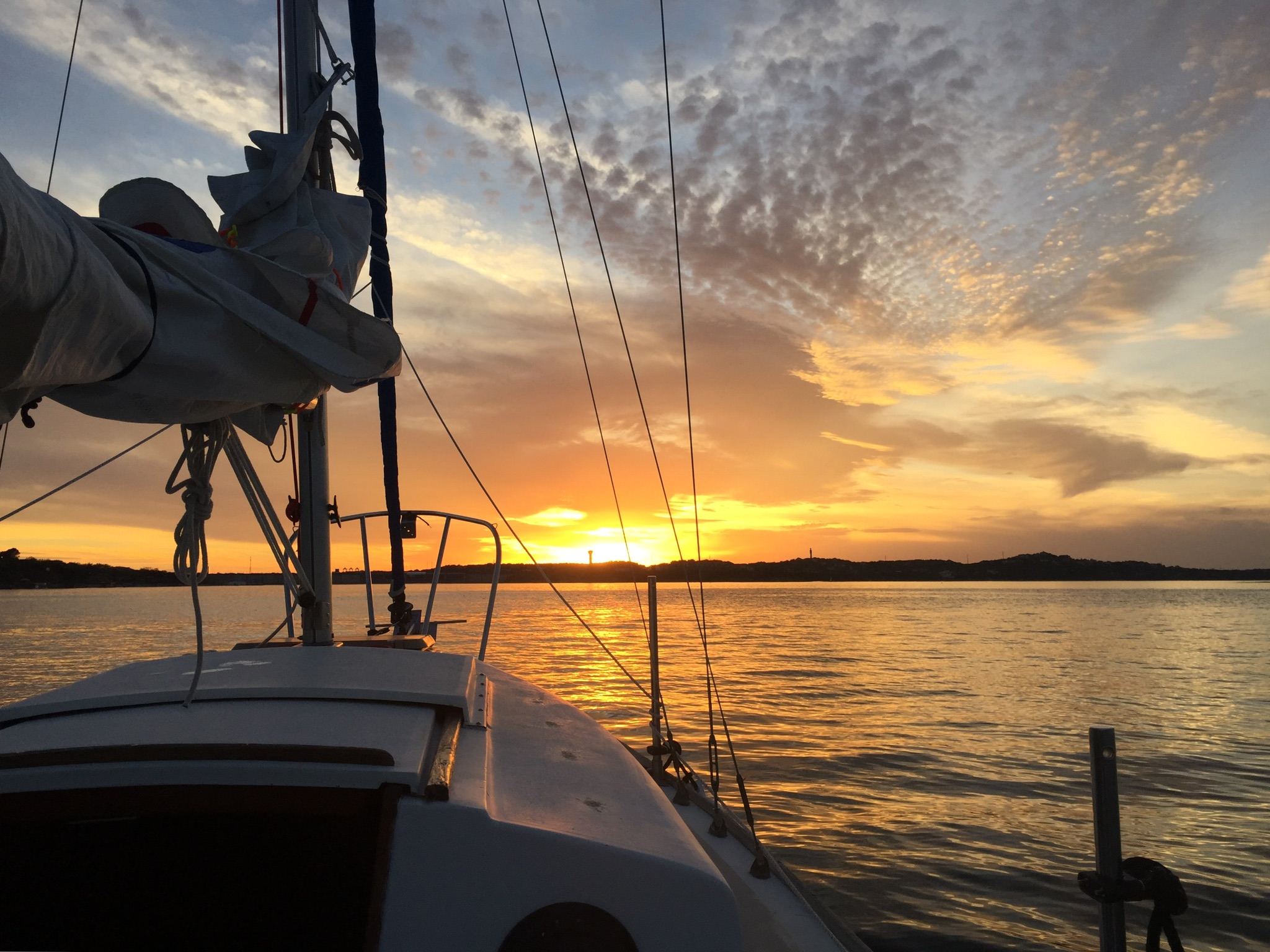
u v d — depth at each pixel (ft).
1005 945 21.30
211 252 7.23
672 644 142.82
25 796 5.51
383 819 5.46
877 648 138.62
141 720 6.75
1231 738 54.75
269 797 5.62
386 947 5.24
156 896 6.76
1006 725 59.00
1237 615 280.31
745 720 59.98
